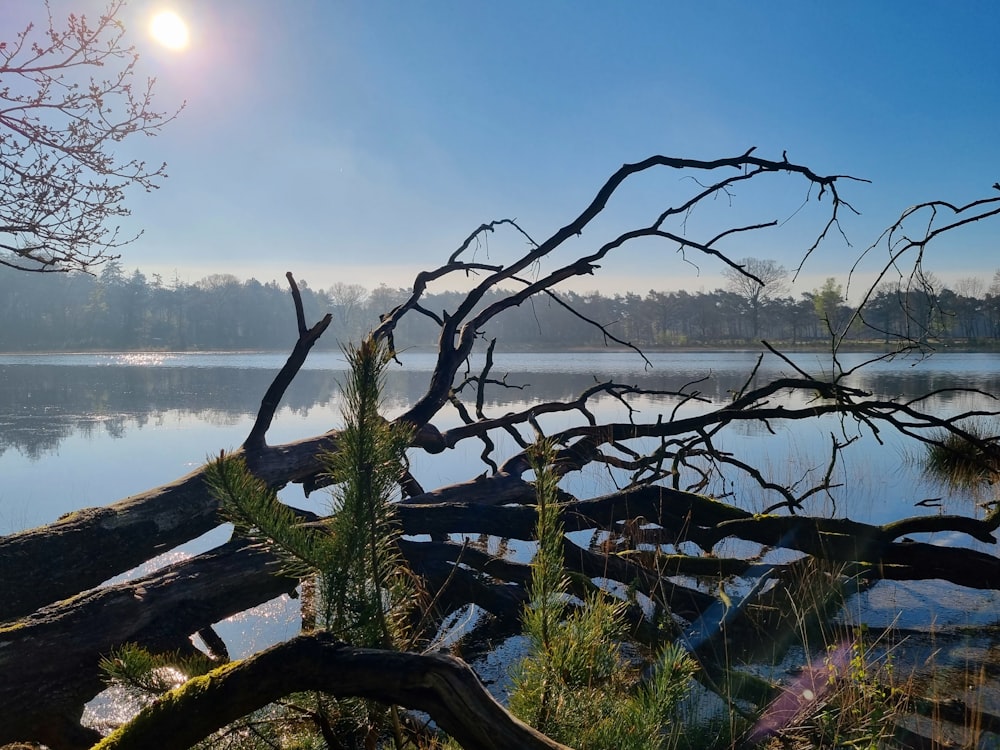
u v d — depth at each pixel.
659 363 49.41
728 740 3.20
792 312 65.62
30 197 5.44
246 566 3.41
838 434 14.62
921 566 4.82
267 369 48.12
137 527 3.92
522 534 4.54
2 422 17.17
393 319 6.43
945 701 3.66
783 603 4.98
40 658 2.78
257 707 1.87
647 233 6.04
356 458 2.05
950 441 10.55
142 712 1.92
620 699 2.29
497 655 4.54
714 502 5.32
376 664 1.77
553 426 14.84
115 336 93.12
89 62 5.47
